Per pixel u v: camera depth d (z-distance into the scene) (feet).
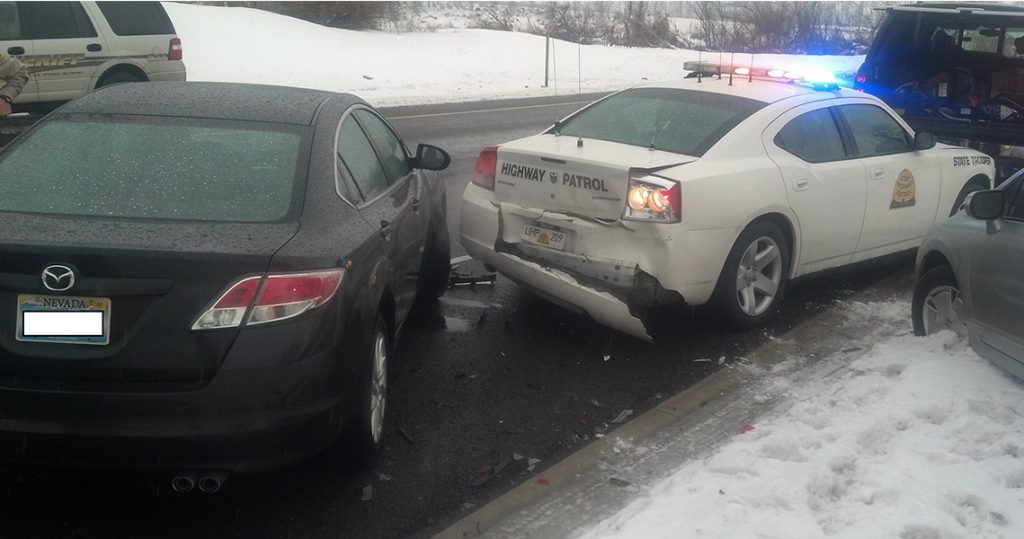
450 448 15.24
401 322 16.57
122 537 12.55
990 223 17.01
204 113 15.07
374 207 15.43
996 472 13.41
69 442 11.67
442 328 20.75
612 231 18.25
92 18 47.01
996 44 34.32
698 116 20.77
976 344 17.37
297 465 13.75
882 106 23.89
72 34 46.32
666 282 18.12
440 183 22.20
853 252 22.88
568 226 18.79
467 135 49.80
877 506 12.58
